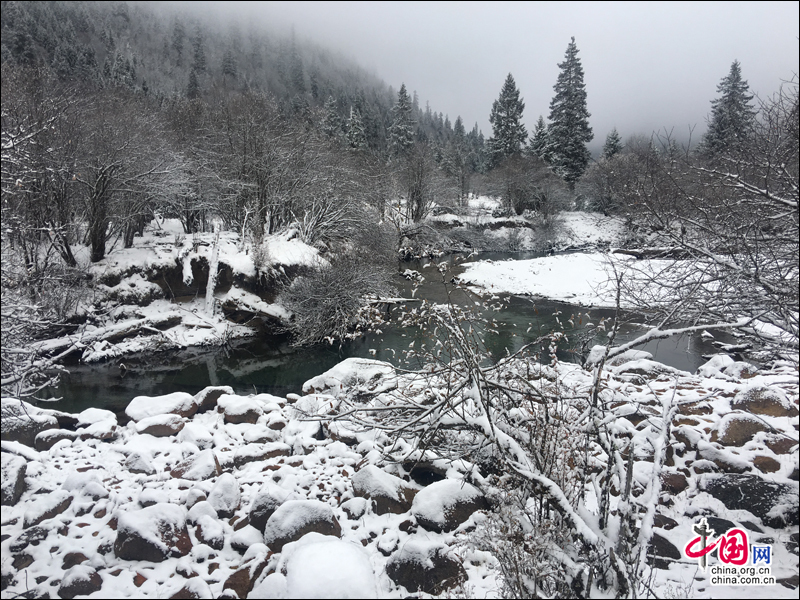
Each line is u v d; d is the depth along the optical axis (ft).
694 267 18.37
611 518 11.44
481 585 13.30
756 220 15.69
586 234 135.54
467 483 17.25
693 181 19.20
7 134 18.48
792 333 14.02
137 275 57.26
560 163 169.99
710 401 23.03
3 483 17.35
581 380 23.62
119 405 36.52
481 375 15.72
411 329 55.77
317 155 85.66
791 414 20.90
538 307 68.39
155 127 70.49
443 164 178.50
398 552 14.15
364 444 22.16
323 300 55.42
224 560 14.96
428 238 103.45
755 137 16.74
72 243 54.19
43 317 20.35
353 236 82.28
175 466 21.08
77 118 51.72
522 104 198.39
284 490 17.99
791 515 15.44
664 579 13.20
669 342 48.67
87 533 15.92
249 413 25.84
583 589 10.79
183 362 49.21
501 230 139.13
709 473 17.79
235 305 58.95
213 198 76.13
